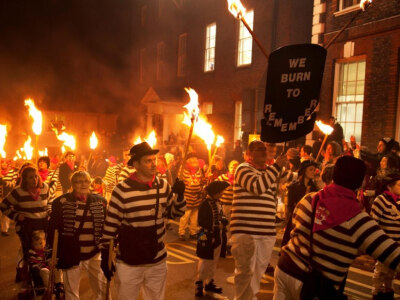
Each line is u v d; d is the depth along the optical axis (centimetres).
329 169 493
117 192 381
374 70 1151
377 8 1144
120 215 381
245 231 466
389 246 271
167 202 397
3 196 938
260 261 471
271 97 420
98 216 467
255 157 477
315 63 423
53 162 1151
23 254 553
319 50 423
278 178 504
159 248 390
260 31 1734
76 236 460
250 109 1616
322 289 290
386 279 523
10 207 555
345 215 284
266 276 636
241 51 1891
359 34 1193
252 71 1795
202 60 2175
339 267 288
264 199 473
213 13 2084
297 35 1596
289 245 320
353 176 295
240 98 1878
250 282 469
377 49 1142
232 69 1933
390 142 858
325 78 1306
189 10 2295
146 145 387
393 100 1098
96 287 475
